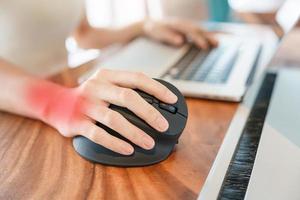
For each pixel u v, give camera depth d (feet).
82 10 3.70
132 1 5.96
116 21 6.37
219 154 1.41
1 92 1.82
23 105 1.75
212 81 2.09
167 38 2.90
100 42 3.40
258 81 2.15
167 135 1.39
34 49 3.19
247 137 1.52
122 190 1.21
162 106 1.45
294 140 1.48
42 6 3.14
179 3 4.91
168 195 1.19
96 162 1.37
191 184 1.24
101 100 1.48
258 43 2.86
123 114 1.40
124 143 1.36
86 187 1.23
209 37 2.87
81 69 2.41
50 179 1.28
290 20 3.66
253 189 1.19
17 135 1.60
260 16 4.18
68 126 1.52
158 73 2.24
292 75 2.24
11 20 3.01
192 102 1.91
